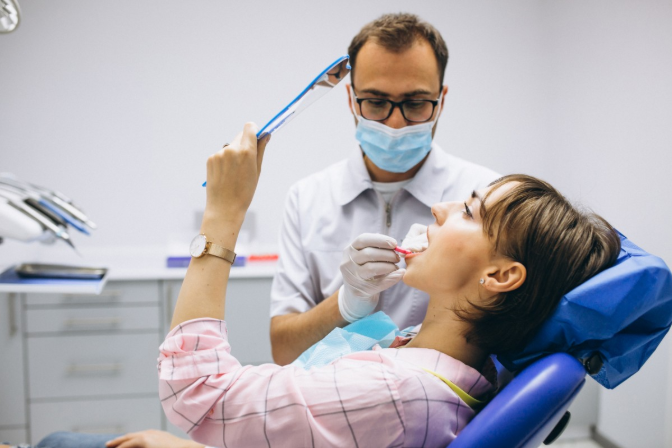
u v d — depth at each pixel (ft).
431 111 4.13
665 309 2.68
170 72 9.44
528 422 2.40
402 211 4.58
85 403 8.78
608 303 2.53
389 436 2.55
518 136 10.19
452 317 2.94
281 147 9.77
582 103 9.09
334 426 2.56
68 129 9.37
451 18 9.77
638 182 7.86
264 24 9.50
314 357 3.33
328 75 2.85
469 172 4.64
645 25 7.59
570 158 9.48
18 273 6.72
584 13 8.89
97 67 9.29
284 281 4.73
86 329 8.70
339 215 4.64
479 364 3.04
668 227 7.33
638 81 7.77
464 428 2.55
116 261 9.62
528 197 2.81
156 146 9.57
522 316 2.72
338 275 4.58
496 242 2.77
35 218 6.17
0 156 9.31
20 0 8.95
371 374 2.61
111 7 9.18
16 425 8.68
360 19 9.64
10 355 8.56
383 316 3.66
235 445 2.64
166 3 9.28
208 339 2.67
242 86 9.60
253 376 2.64
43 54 9.15
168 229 9.75
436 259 2.90
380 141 4.21
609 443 8.87
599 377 3.03
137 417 8.89
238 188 2.81
